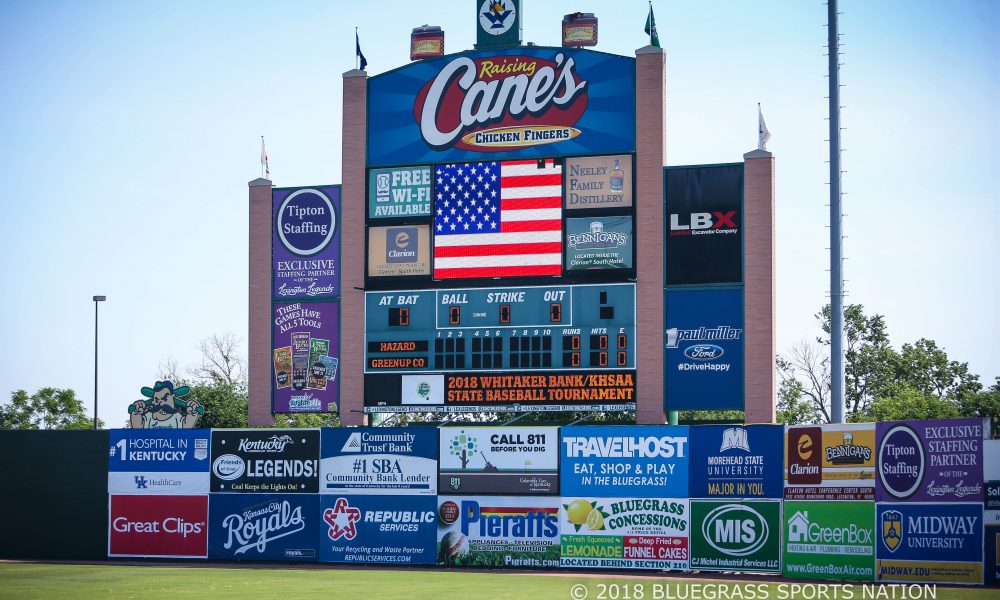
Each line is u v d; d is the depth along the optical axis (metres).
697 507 35.47
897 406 71.75
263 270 43.53
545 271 40.66
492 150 41.72
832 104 41.34
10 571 36.81
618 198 40.41
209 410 63.72
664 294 39.72
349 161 43.09
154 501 41.09
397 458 38.88
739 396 38.88
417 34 43.59
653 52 40.59
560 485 37.06
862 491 33.03
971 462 31.36
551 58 41.56
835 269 40.59
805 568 33.69
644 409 39.41
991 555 30.91
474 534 37.81
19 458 42.44
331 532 39.25
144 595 29.47
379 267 42.34
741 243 39.38
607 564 36.28
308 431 39.91
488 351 40.84
